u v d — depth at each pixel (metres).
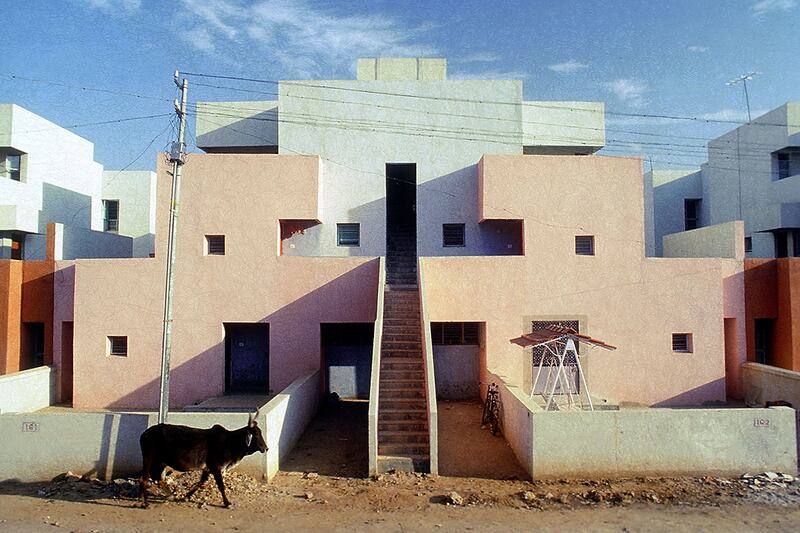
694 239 21.72
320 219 18.73
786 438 11.24
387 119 20.22
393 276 20.84
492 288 17.33
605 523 9.06
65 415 11.23
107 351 17.62
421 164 20.08
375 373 12.46
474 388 18.64
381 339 14.59
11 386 16.25
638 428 11.14
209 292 17.64
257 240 17.77
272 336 17.66
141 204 30.66
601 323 17.59
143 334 17.55
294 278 17.72
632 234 17.84
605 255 17.75
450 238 19.95
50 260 18.98
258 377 19.25
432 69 22.06
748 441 11.22
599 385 17.41
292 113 20.14
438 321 17.20
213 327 17.59
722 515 9.35
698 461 11.14
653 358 17.62
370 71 21.97
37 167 24.91
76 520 9.17
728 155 27.66
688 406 17.52
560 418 11.09
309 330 17.67
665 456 11.12
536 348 17.33
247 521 9.14
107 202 30.73
